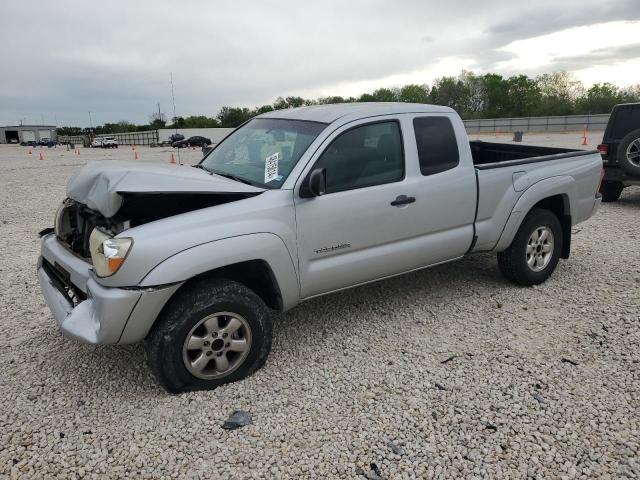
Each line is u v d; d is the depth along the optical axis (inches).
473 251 189.3
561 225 217.5
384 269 166.7
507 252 201.6
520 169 195.0
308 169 146.2
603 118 1980.8
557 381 140.3
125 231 126.3
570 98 2972.4
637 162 344.8
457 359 153.2
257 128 180.5
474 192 181.2
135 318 124.5
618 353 154.6
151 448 116.4
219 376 138.3
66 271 146.7
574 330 170.4
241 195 139.3
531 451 113.8
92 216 145.3
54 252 156.0
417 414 127.1
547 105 2938.0
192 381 135.3
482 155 266.8
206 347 134.4
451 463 110.7
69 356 159.0
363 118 159.6
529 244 203.0
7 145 3644.2
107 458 113.7
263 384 140.9
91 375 147.6
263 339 142.6
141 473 109.1
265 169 154.3
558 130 2064.5
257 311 139.6
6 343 168.4
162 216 142.0
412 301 196.5
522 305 191.3
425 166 170.7
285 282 144.1
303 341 166.1
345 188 154.4
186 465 111.3
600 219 333.7
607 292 201.9
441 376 143.9
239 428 122.8
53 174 753.6
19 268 249.4
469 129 2251.5
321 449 115.4
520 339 165.0
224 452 114.8
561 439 117.4
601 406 129.0
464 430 120.9
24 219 376.8
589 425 122.0
